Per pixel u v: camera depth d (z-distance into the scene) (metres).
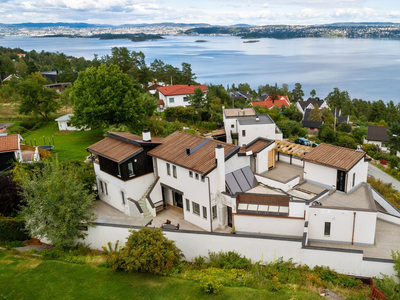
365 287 20.72
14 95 79.38
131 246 21.34
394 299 17.73
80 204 24.17
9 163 37.06
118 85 48.72
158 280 20.53
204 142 31.33
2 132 56.81
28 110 61.75
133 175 31.67
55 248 23.97
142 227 22.48
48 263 22.62
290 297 18.86
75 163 39.69
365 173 31.73
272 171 35.47
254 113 52.88
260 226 26.59
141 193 32.44
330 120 109.69
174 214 31.70
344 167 28.70
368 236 24.23
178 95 82.88
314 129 106.94
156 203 32.34
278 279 20.47
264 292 19.30
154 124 56.12
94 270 21.73
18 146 37.38
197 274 21.05
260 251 23.14
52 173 24.41
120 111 48.72
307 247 22.17
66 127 60.47
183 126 63.38
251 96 151.38
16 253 23.83
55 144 52.34
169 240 22.72
